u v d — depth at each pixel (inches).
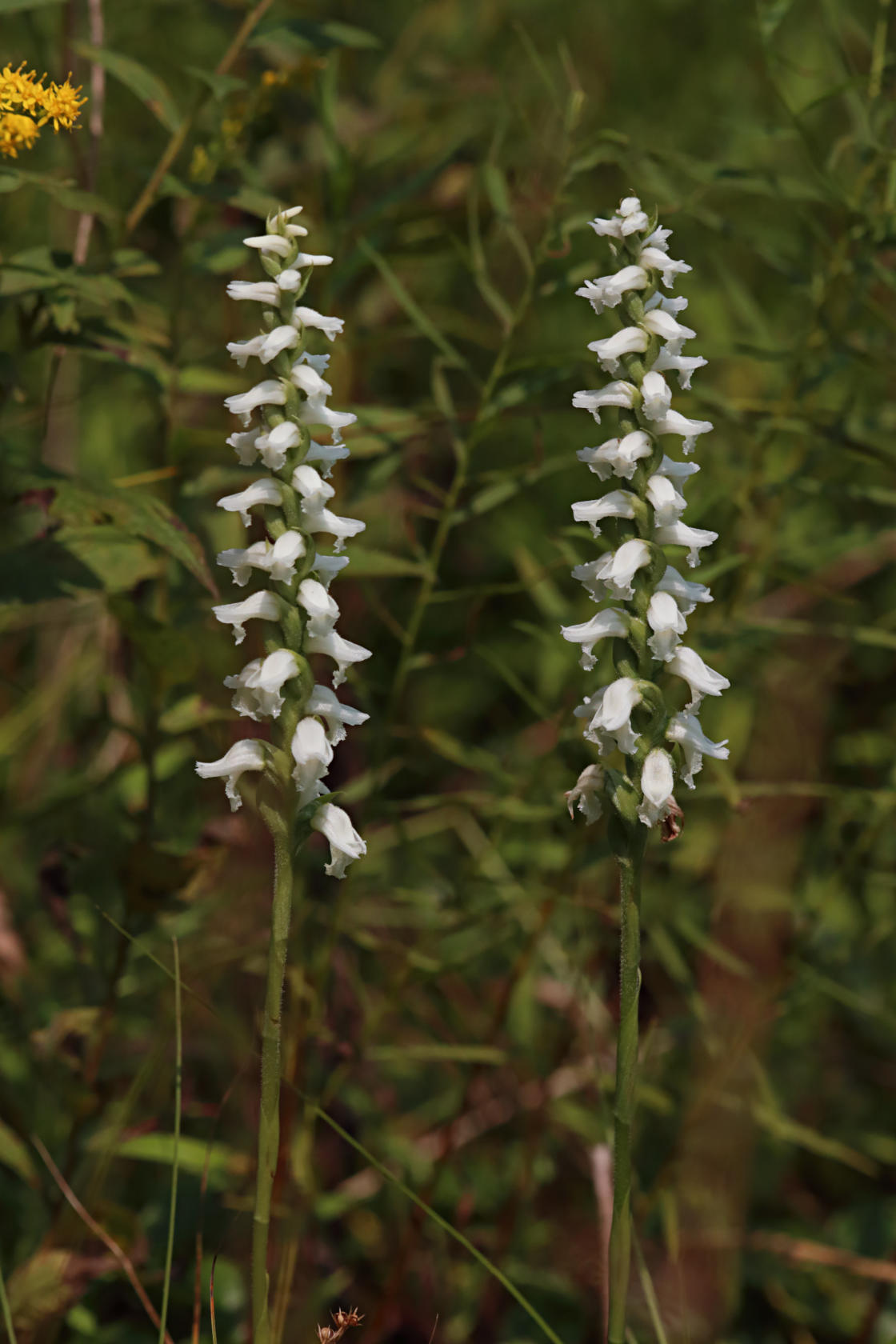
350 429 29.1
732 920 31.1
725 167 28.7
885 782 31.0
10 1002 30.1
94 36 30.3
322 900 30.7
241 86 27.8
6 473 27.3
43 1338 28.0
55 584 26.5
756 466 29.7
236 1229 29.3
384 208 29.8
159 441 30.5
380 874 33.0
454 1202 31.4
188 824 31.2
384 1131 31.8
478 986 34.1
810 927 30.5
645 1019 32.0
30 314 28.1
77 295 27.4
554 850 31.2
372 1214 31.2
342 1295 30.6
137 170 29.0
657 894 32.0
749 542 30.5
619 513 23.3
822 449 29.5
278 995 23.5
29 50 32.6
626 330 23.3
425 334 29.3
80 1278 28.0
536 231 31.9
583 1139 31.7
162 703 28.7
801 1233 31.8
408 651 29.6
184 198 29.3
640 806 23.3
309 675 23.3
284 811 23.4
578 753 29.5
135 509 26.4
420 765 30.1
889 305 30.7
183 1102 30.3
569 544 29.3
